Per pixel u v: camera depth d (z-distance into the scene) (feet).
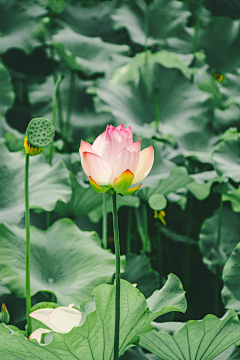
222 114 12.80
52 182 9.30
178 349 7.65
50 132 7.36
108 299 7.04
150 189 10.43
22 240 8.77
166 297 7.61
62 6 11.35
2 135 11.12
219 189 10.36
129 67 12.84
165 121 12.84
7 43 13.15
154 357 8.59
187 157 12.37
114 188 6.79
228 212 11.62
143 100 13.03
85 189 9.96
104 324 7.12
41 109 13.47
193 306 11.76
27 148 7.41
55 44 11.73
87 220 11.86
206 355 7.73
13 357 7.34
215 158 10.40
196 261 13.17
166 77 13.20
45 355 7.20
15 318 9.07
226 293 8.76
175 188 10.42
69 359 7.26
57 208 10.63
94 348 7.22
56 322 7.22
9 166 9.36
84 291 8.48
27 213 7.64
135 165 6.82
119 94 12.63
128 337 7.36
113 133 6.82
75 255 8.89
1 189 9.14
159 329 7.50
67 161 11.43
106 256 8.88
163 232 13.02
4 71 12.19
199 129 12.42
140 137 11.02
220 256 10.45
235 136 11.34
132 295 7.06
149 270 10.30
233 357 8.30
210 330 7.42
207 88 13.03
